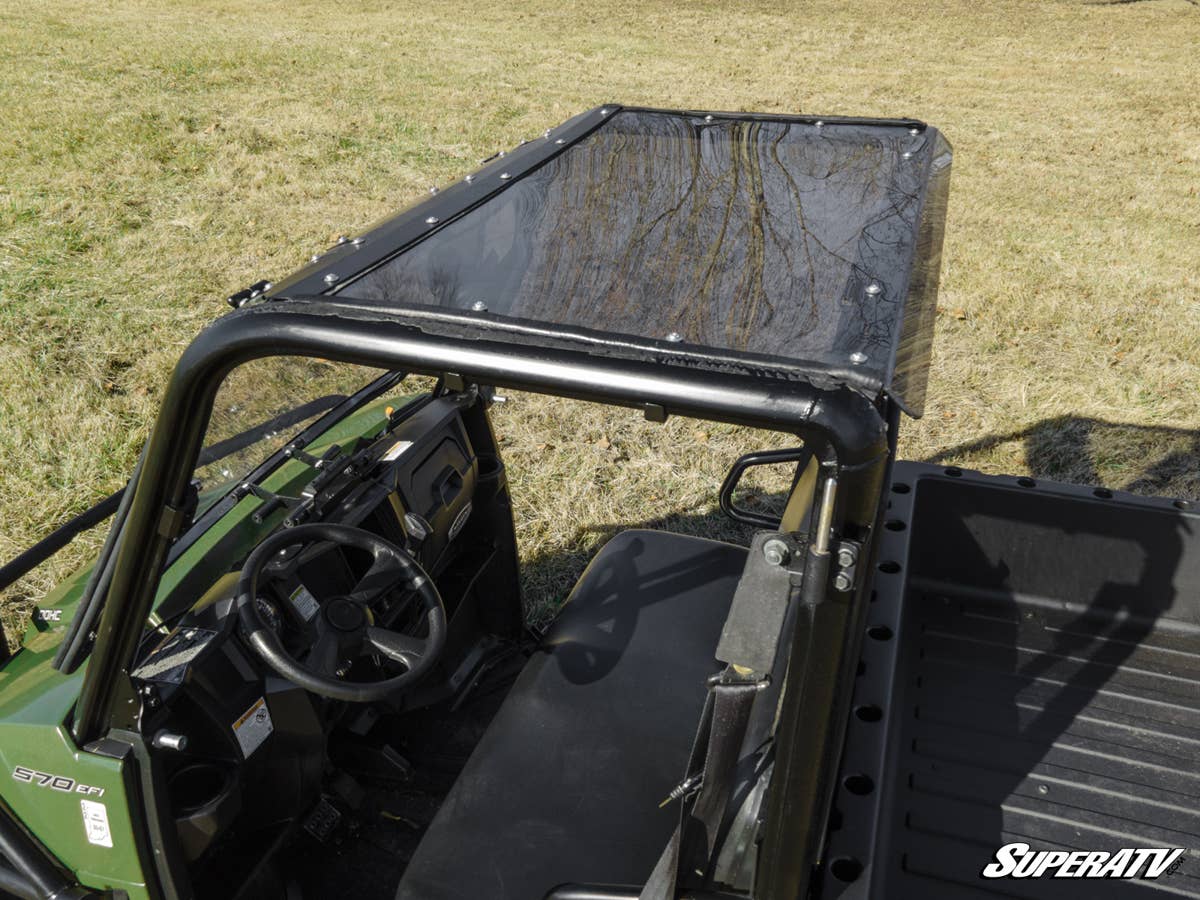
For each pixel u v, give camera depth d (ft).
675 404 3.90
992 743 7.24
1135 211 27.71
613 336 4.08
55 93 34.47
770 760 4.92
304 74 40.14
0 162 27.07
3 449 14.38
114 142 29.25
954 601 8.71
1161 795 6.84
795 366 3.86
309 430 8.11
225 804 6.57
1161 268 23.18
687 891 5.00
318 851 8.21
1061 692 7.73
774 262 4.76
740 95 41.01
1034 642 8.27
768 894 4.65
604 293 4.43
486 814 6.56
